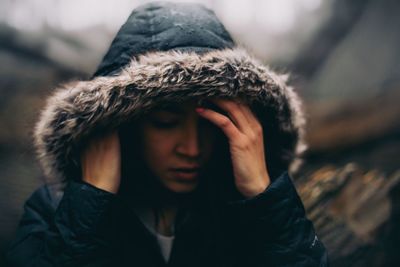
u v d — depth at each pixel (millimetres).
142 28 1154
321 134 2955
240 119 1099
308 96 6359
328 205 2023
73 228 1021
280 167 1260
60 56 5082
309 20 8391
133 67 1031
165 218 1231
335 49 7766
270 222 1057
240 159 1093
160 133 1110
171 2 1191
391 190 2061
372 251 1939
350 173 2098
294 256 1040
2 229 2824
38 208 1202
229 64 1046
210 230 1183
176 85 1017
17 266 1096
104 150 1094
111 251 1052
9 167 2939
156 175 1146
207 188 1239
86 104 1037
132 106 1032
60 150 1104
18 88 3893
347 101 3049
